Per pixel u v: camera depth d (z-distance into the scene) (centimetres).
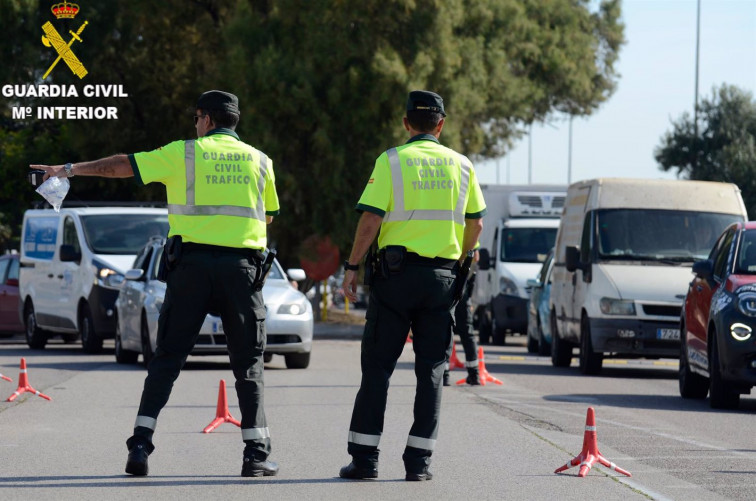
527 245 9356
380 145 10750
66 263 7431
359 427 2628
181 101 13125
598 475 2733
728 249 4712
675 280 5994
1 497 2388
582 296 6144
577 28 15688
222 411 3553
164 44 13000
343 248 11000
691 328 4772
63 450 3069
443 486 2559
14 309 8862
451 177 2614
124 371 5669
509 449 3144
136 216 7469
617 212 6303
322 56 10756
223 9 12438
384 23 10806
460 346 9019
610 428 3681
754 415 4203
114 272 7000
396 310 2594
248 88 10906
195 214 2588
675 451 3188
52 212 7800
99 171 2564
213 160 2606
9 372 5606
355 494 2450
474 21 11769
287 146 11000
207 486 2527
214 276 2581
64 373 5553
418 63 10700
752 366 4247
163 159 2588
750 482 2686
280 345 5712
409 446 2623
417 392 2628
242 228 2605
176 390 4734
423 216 2589
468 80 11219
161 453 3027
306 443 3225
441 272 2597
